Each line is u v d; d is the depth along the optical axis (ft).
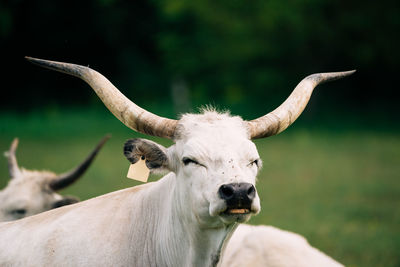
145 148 24.07
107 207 25.73
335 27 148.77
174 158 23.79
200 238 23.02
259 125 24.40
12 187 38.70
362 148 108.06
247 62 155.74
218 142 22.44
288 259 27.91
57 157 87.86
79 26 168.45
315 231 50.70
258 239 29.04
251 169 22.72
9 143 103.30
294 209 60.39
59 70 25.14
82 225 24.80
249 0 150.71
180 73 157.58
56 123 134.51
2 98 162.20
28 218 26.76
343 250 45.01
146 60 171.73
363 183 75.92
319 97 156.35
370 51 148.77
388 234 49.70
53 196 39.34
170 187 24.99
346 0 148.36
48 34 167.32
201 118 23.86
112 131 123.13
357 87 165.07
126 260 24.17
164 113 147.43
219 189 20.98
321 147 109.60
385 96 166.09
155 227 25.11
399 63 154.51
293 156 99.19
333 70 161.48
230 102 156.87
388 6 148.77
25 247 24.70
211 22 152.35
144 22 171.73
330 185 74.64
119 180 69.67
